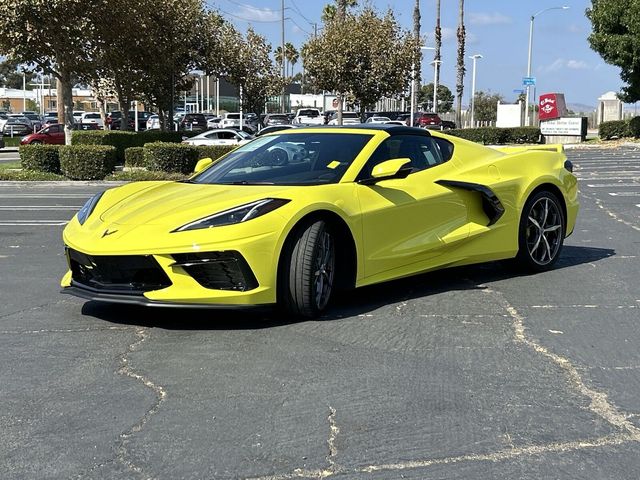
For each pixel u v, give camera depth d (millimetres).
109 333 4855
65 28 21516
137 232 4742
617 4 31750
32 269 7051
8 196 15516
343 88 31672
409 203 5590
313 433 3324
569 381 3992
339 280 5293
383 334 4801
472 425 3418
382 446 3201
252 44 37906
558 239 6867
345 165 5461
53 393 3816
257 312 5297
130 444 3225
